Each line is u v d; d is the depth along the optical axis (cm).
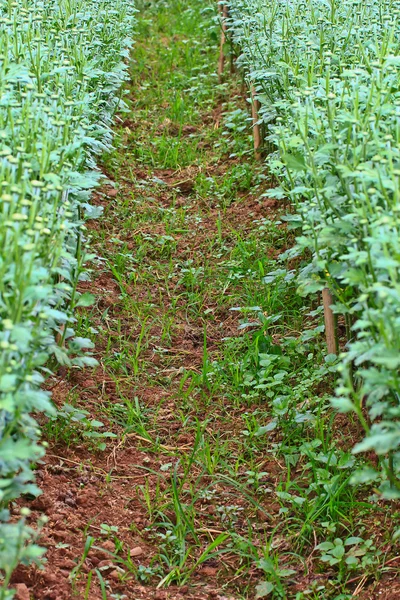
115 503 466
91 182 455
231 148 935
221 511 467
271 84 730
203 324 649
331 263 446
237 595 415
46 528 428
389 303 352
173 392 572
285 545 441
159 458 509
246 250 731
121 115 1036
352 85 511
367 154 452
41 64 599
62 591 391
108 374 579
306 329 611
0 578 384
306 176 491
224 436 530
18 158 416
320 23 682
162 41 1365
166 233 780
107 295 669
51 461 482
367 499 455
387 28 614
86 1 839
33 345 353
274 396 553
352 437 493
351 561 418
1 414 325
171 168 922
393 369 324
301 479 480
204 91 1108
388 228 378
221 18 1052
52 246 395
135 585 414
